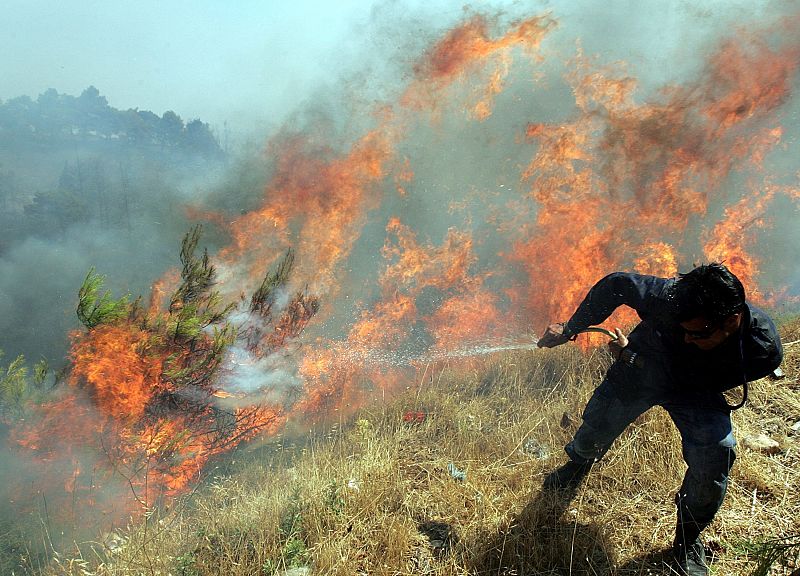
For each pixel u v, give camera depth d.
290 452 4.29
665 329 2.67
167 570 2.86
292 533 3.07
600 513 3.14
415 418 4.38
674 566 2.76
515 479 3.44
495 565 2.85
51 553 3.38
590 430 3.06
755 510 3.04
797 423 3.68
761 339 2.53
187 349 4.54
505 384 4.82
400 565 2.86
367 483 3.36
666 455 3.39
